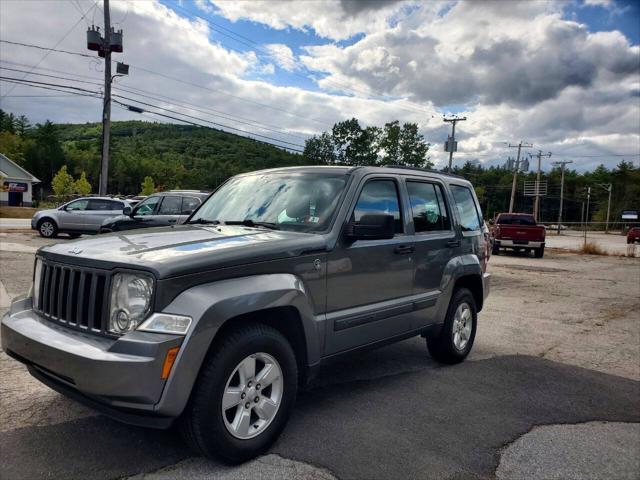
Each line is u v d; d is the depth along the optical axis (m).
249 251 3.08
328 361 3.64
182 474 2.85
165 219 12.84
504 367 5.29
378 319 4.04
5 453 3.00
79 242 3.30
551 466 3.21
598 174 124.31
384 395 4.29
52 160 107.06
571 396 4.50
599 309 9.12
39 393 3.91
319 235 3.60
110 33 22.66
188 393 2.64
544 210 121.50
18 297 3.57
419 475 2.98
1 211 41.44
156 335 2.60
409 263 4.39
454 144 43.97
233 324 3.02
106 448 3.10
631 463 3.30
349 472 2.97
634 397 4.55
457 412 3.99
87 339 2.79
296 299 3.24
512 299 10.02
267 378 3.10
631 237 32.94
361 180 4.04
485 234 5.90
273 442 3.18
